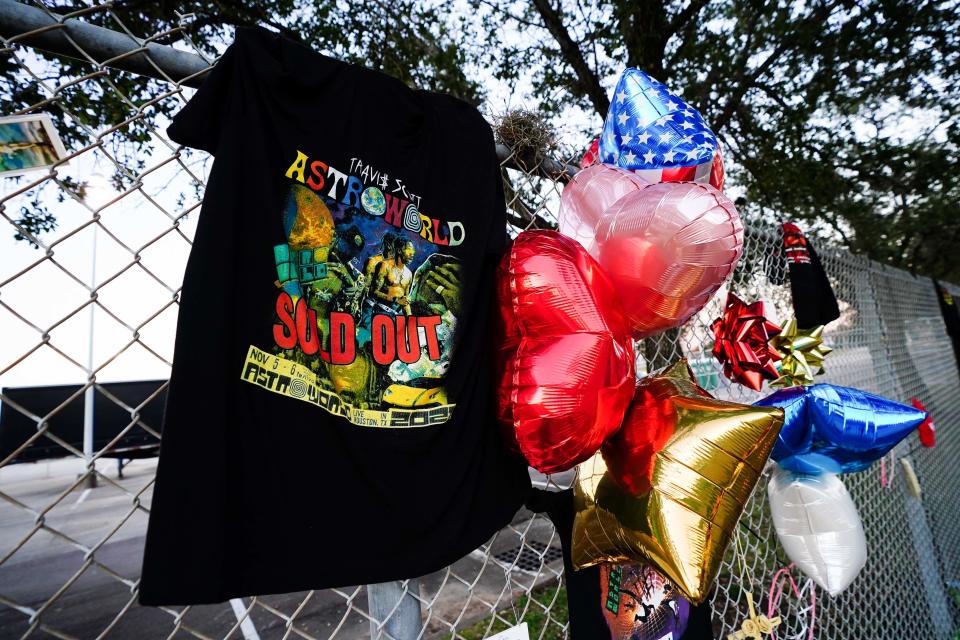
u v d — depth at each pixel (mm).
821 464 1588
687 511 940
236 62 842
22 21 743
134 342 812
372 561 843
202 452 706
